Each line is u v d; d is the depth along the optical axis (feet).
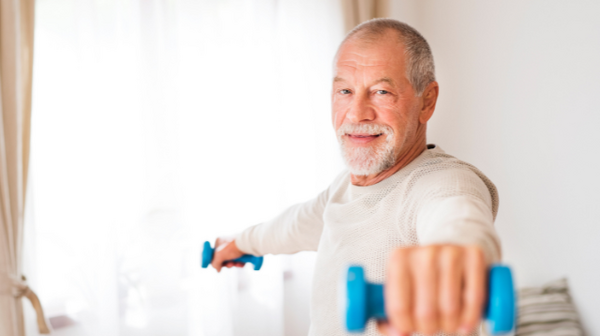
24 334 4.61
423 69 2.50
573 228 5.94
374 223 2.29
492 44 6.78
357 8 7.31
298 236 3.23
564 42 5.90
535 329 5.47
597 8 5.54
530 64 6.31
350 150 2.54
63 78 5.14
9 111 4.46
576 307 5.91
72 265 5.26
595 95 5.62
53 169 5.15
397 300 0.92
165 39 5.73
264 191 6.58
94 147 5.30
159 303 5.80
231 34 6.31
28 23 4.70
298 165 7.04
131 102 5.61
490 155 6.93
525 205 6.50
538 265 6.36
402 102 2.42
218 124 6.23
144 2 5.60
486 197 1.91
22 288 4.51
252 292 6.64
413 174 2.21
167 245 5.83
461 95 7.34
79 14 5.18
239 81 6.38
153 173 5.74
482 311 0.93
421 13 7.86
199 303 6.06
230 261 3.66
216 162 6.23
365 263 2.26
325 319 2.45
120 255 5.61
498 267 0.93
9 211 4.47
